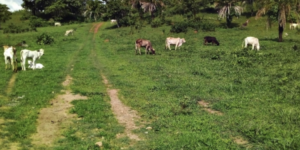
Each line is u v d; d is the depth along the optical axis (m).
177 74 15.18
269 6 27.58
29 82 13.12
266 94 10.94
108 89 12.55
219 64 17.41
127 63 18.95
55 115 9.05
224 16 42.06
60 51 25.69
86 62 19.55
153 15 53.09
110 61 20.06
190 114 9.02
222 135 7.32
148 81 13.72
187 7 46.75
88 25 55.91
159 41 31.11
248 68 15.88
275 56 19.20
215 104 9.91
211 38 27.12
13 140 7.00
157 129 7.83
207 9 57.41
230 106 9.62
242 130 7.53
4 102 9.97
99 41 33.81
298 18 28.08
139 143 7.03
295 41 28.31
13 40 35.19
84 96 11.38
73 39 36.19
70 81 13.94
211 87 12.25
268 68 15.66
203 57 20.47
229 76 14.34
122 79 14.32
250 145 6.79
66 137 7.34
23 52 16.08
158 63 18.58
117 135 7.53
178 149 6.52
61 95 11.46
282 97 10.47
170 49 25.39
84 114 9.01
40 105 9.84
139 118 8.88
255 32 36.12
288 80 12.67
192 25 39.34
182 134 7.33
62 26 57.81
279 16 27.39
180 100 10.37
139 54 23.19
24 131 7.49
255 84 12.46
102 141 6.98
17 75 14.67
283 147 6.42
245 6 51.62
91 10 65.25
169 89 12.10
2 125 7.91
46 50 26.19
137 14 53.47
